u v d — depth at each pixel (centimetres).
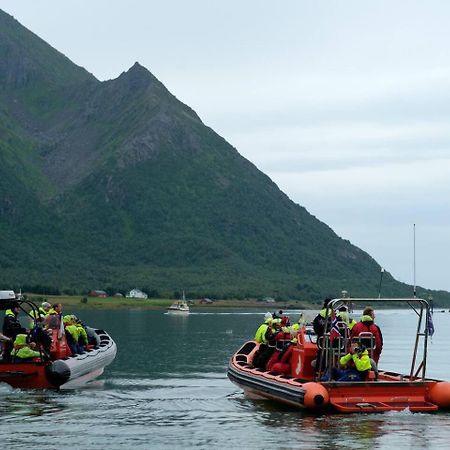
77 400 2002
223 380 2689
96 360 2433
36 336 2111
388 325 9931
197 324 8806
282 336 2017
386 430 1569
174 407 1922
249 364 2166
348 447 1441
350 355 1758
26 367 2078
